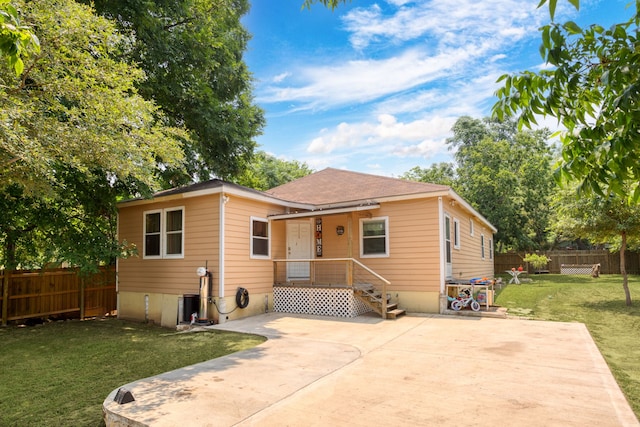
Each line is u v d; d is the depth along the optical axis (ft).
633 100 5.79
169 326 36.11
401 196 39.01
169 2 40.47
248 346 24.36
